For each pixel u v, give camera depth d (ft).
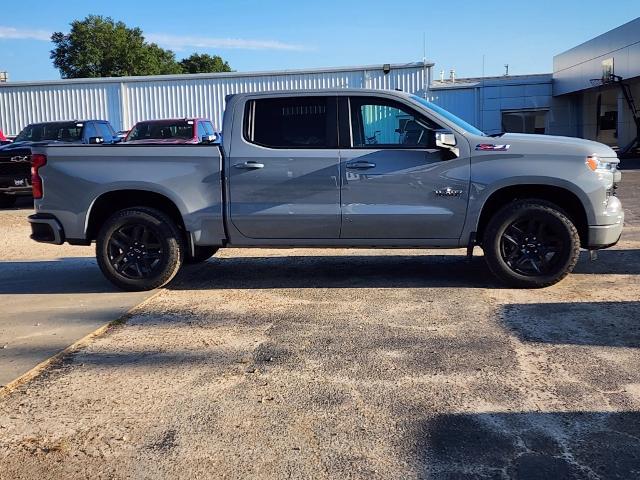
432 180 21.45
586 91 107.55
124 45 196.13
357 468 10.87
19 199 61.82
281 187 21.88
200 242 22.61
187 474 10.82
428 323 18.48
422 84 88.99
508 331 17.53
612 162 21.31
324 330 18.15
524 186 21.65
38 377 15.19
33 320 19.89
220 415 12.94
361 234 22.00
